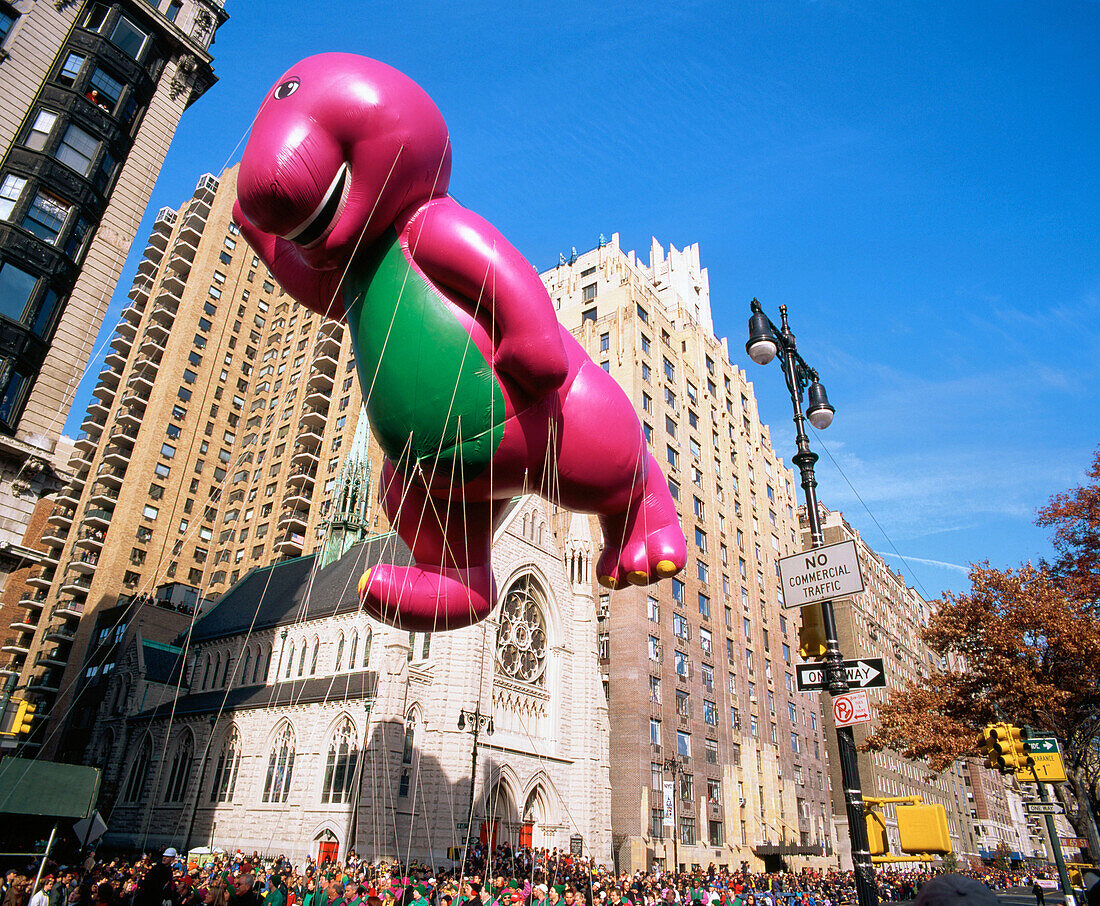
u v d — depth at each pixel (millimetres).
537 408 10320
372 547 51250
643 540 12258
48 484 27109
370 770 34188
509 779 39000
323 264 10562
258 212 9617
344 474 60188
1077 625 27266
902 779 89750
